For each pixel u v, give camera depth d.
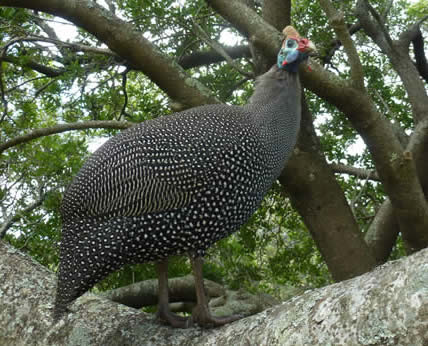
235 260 5.52
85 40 6.47
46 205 5.48
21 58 5.67
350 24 7.27
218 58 7.58
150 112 6.39
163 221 3.01
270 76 3.71
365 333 1.85
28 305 3.04
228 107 3.40
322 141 6.66
